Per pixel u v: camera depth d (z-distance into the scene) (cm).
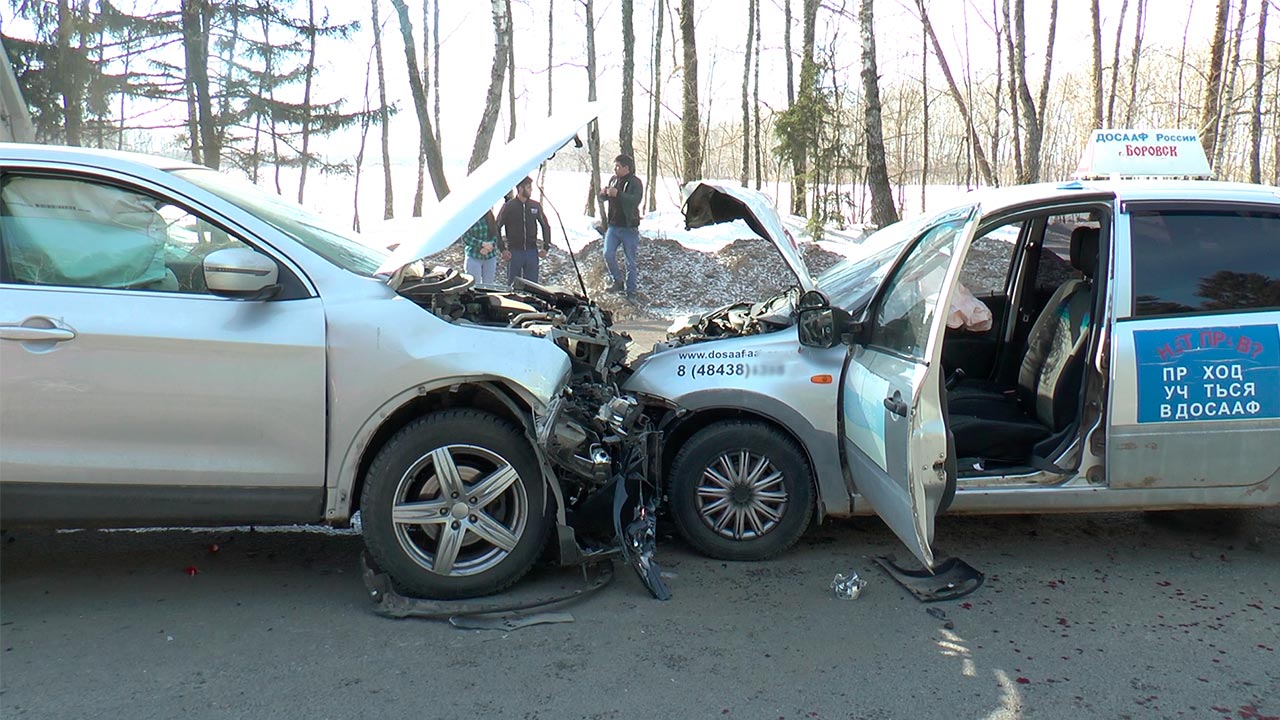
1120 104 3497
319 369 383
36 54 1577
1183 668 351
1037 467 436
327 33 2100
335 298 390
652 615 395
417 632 377
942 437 363
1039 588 425
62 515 375
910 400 358
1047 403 465
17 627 374
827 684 338
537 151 420
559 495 404
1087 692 333
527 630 379
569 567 445
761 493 450
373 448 404
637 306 1342
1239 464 420
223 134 2070
